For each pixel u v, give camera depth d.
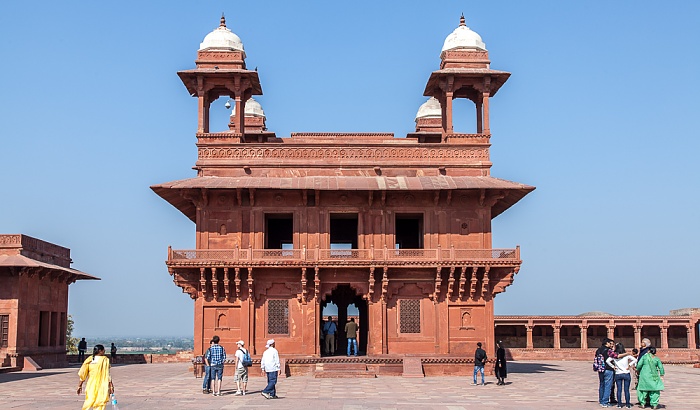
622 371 21.77
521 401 23.14
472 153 36.22
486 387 28.03
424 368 33.25
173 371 38.53
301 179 35.03
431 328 34.53
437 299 34.53
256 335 34.12
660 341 60.19
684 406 22.28
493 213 40.41
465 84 36.88
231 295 34.38
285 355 33.69
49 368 43.22
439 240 34.94
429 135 44.31
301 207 34.97
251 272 33.72
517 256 34.22
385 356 33.31
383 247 34.75
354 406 21.27
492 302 34.66
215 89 38.38
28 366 40.59
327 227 34.81
